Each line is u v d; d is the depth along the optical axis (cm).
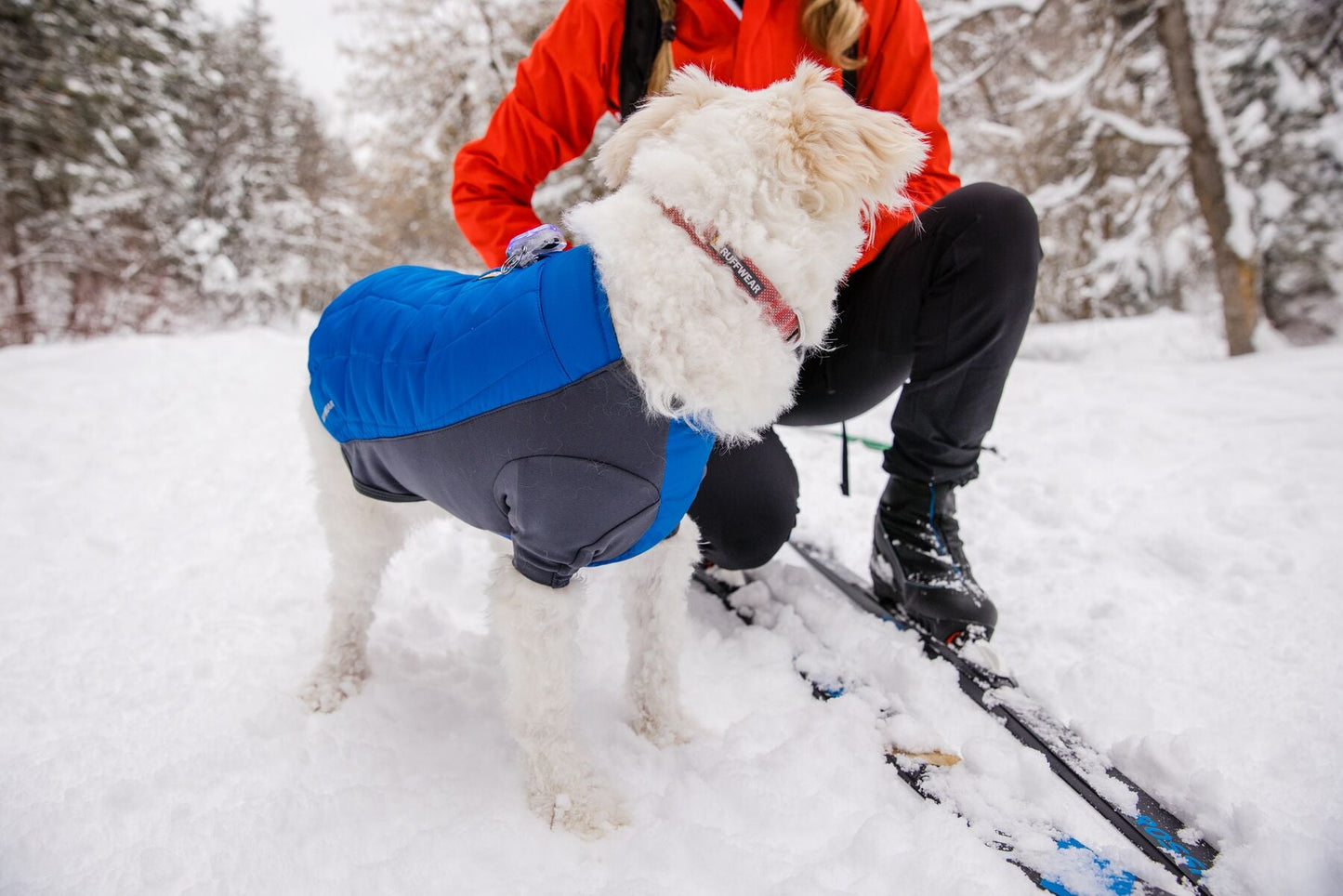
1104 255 889
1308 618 172
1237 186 700
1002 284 145
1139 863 107
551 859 112
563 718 123
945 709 142
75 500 262
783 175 105
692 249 102
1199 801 118
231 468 311
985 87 825
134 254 1393
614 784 129
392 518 150
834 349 175
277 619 182
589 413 102
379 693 150
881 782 125
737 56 158
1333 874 102
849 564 217
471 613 188
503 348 105
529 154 176
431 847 110
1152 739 129
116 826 115
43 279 1300
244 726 139
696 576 203
